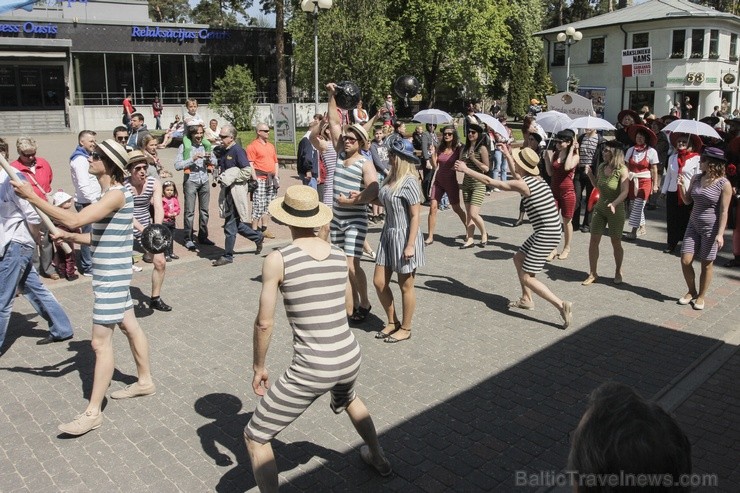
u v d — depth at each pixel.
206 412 5.07
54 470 4.27
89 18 36.81
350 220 6.72
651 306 7.62
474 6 39.62
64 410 5.11
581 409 5.11
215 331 6.80
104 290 4.73
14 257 5.91
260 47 40.38
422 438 4.67
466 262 9.64
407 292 6.40
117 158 4.62
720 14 38.84
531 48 48.06
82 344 6.50
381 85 31.42
